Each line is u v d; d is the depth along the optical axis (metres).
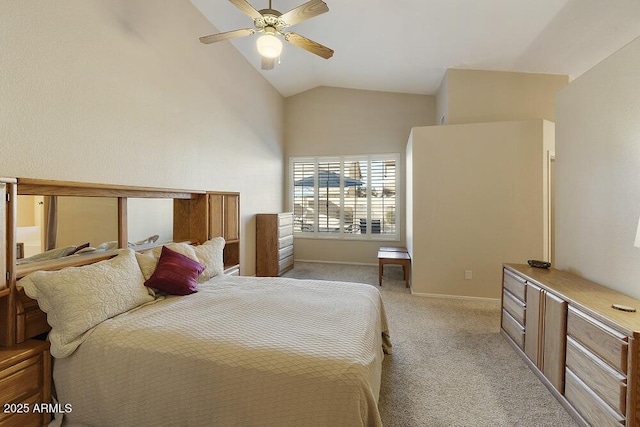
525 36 3.66
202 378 1.53
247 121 5.03
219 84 4.19
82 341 1.73
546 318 2.24
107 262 2.13
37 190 1.97
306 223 6.78
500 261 4.07
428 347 2.82
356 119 6.46
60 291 1.73
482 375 2.37
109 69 2.56
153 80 3.04
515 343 2.74
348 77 5.84
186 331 1.74
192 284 2.50
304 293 2.48
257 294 2.45
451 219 4.23
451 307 3.88
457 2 3.19
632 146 2.04
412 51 4.38
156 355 1.61
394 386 2.22
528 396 2.12
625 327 1.54
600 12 3.03
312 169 6.71
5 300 1.69
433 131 4.26
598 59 4.00
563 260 2.82
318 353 1.51
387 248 5.70
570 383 1.95
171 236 3.35
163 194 3.03
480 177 4.11
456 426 1.82
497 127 4.04
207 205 3.57
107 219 2.56
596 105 2.40
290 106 6.78
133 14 2.81
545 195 3.92
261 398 1.44
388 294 4.41
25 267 1.88
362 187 6.47
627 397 1.52
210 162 3.99
